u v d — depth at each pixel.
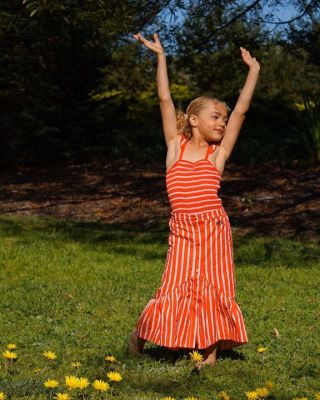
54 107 18.33
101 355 5.00
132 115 22.06
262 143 18.00
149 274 8.26
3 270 8.41
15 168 18.53
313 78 22.28
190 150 4.96
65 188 15.80
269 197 13.30
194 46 13.41
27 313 6.31
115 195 14.73
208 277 4.74
